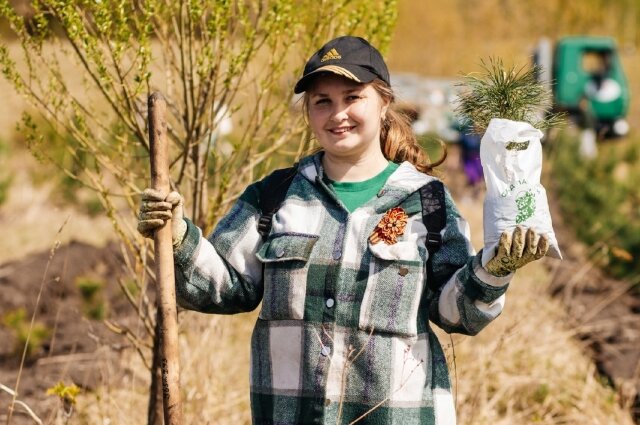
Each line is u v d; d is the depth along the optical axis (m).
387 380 2.97
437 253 3.05
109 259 7.81
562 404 5.84
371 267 3.01
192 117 3.99
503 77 3.10
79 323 6.45
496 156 2.88
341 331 3.00
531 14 36.47
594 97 20.81
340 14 4.28
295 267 3.03
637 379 6.41
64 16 3.72
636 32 38.25
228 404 5.01
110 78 3.75
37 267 7.30
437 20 31.23
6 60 3.91
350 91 3.06
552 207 13.53
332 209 3.11
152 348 4.18
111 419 4.93
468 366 5.72
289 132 4.32
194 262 3.08
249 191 3.27
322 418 2.97
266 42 4.09
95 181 4.12
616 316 7.96
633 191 13.25
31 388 5.40
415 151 3.35
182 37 3.87
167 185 2.98
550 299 8.05
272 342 3.06
